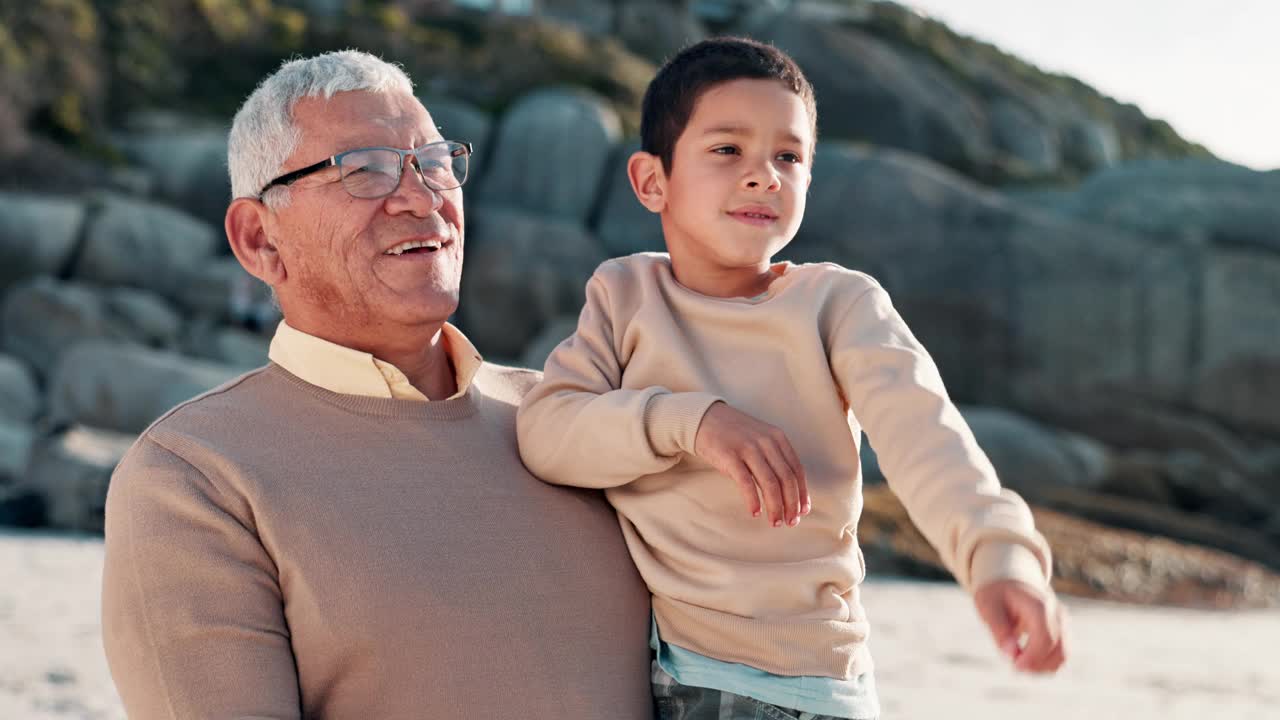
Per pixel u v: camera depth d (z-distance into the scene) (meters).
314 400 2.31
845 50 33.34
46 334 21.27
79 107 26.98
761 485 2.01
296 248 2.40
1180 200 24.14
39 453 12.38
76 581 7.16
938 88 33.97
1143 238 23.66
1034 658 1.61
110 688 4.48
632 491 2.36
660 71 2.51
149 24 29.30
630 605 2.33
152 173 26.66
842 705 2.13
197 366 17.98
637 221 26.64
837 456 2.23
